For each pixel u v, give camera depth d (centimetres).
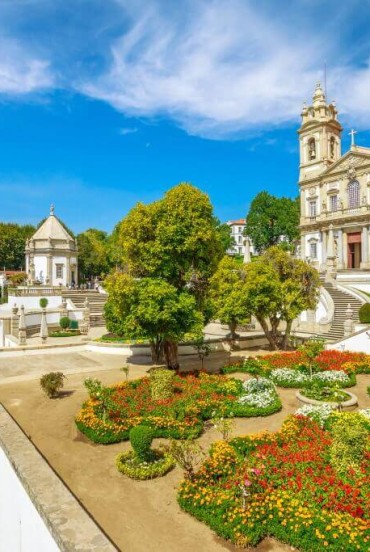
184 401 1473
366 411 1367
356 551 698
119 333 2469
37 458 872
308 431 1195
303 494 859
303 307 2688
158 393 1523
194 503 854
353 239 4847
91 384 1472
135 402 1474
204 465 987
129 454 1102
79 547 578
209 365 2306
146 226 1867
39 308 4481
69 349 2711
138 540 773
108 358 2498
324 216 5106
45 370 2170
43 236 5644
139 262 1900
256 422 1383
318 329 3275
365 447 1004
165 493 941
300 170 5491
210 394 1559
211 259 1970
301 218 5441
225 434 1175
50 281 5500
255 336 2936
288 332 2739
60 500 705
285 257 2756
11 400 1623
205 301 2055
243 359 2334
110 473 1034
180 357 2552
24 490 781
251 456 1050
